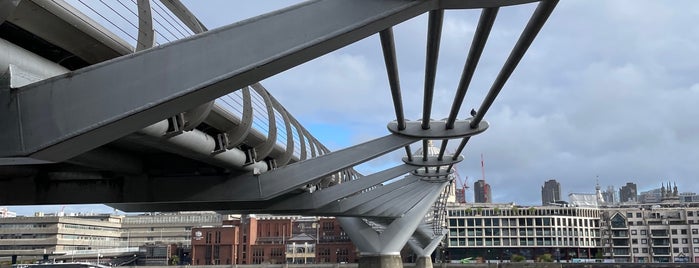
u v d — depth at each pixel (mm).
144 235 187875
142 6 10664
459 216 152250
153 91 7684
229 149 18750
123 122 7781
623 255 151125
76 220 156375
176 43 7797
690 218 146875
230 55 7633
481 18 10844
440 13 10211
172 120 14109
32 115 7836
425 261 95188
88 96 7801
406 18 7652
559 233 150250
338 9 7500
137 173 21922
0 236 148125
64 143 7777
